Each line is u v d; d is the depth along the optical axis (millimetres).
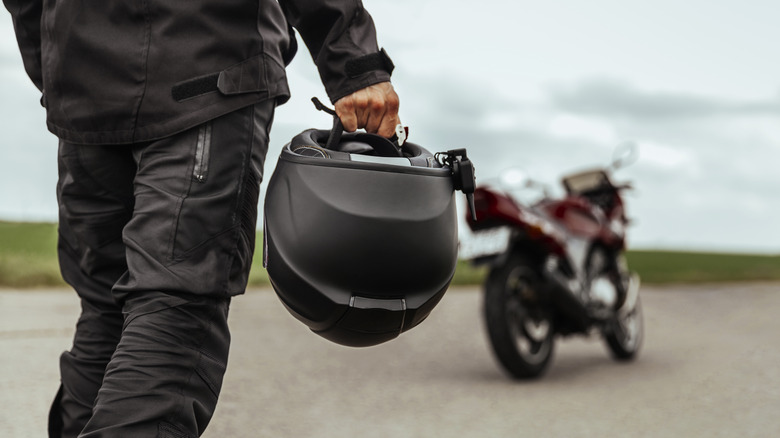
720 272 12391
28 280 6391
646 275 11633
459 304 7410
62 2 1285
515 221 4000
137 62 1237
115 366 1188
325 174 1284
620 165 5141
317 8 1331
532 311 4148
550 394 3623
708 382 3918
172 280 1204
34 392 2902
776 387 3748
